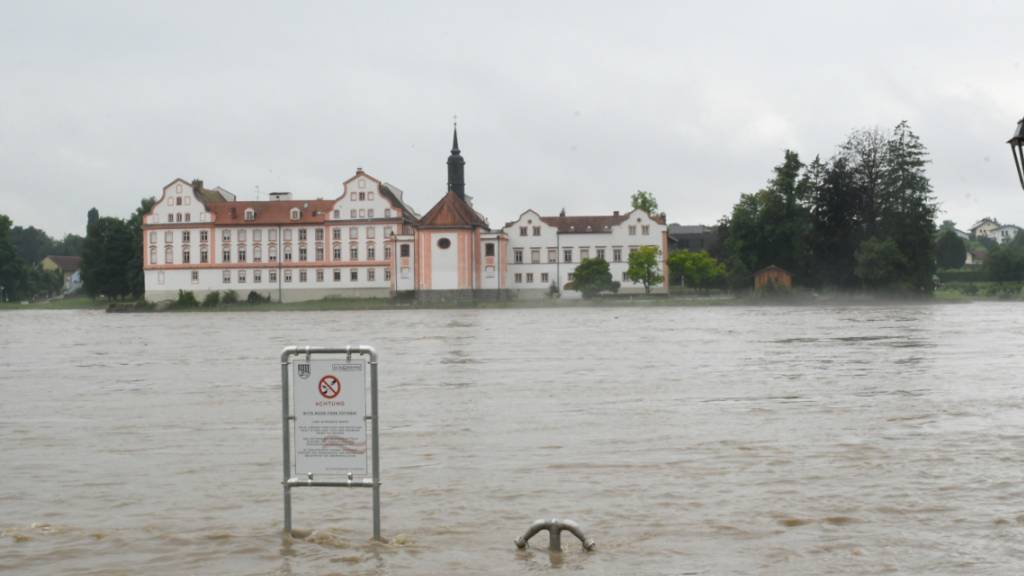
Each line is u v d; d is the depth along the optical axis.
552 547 10.45
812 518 11.52
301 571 9.95
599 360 36.34
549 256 151.88
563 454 16.02
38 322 96.69
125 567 10.17
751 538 10.77
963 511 11.70
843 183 129.25
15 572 10.02
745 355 37.69
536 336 55.00
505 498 12.91
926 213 124.88
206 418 21.52
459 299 138.50
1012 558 9.89
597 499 12.72
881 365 31.81
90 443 18.20
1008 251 154.38
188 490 13.80
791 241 132.50
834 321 68.94
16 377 33.38
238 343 53.34
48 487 14.11
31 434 19.45
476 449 16.69
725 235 151.12
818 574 9.51
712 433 17.88
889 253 120.25
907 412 20.16
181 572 9.98
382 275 149.75
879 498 12.41
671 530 11.16
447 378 29.89
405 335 58.44
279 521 11.95
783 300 121.19
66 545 10.99
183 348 49.44
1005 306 101.38
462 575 9.73
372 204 149.62
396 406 22.91
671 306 121.19
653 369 32.06
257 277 151.50
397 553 10.50
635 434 17.95
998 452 15.37
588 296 140.50
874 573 9.51
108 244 162.75
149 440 18.45
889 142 127.69
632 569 9.80
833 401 22.33
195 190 152.50
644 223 150.75
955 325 59.81
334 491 13.52
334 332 64.62
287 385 10.88
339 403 10.77
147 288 152.88
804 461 14.91
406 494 13.25
